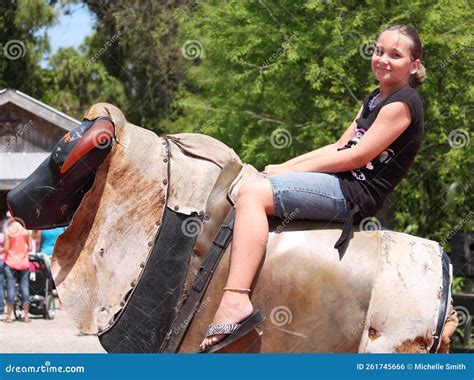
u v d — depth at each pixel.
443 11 16.16
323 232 4.12
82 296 4.18
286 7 17.12
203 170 4.27
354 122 4.54
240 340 3.99
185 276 4.12
